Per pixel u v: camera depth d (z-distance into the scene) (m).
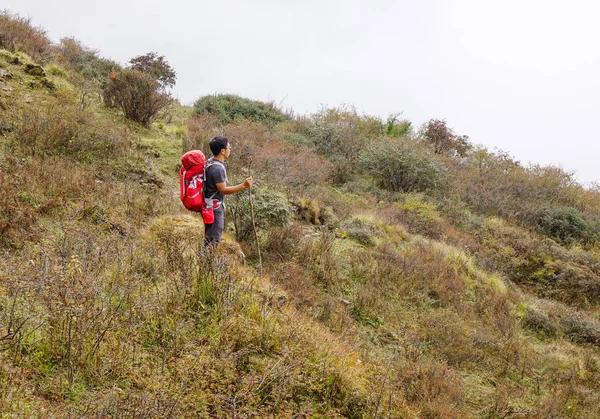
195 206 4.84
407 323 6.83
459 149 19.34
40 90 10.34
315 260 7.55
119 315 3.57
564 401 5.77
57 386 2.90
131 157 9.05
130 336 3.46
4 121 8.08
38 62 12.64
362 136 17.11
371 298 7.02
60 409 2.60
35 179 6.54
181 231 5.79
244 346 3.81
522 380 6.26
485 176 16.59
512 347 6.85
